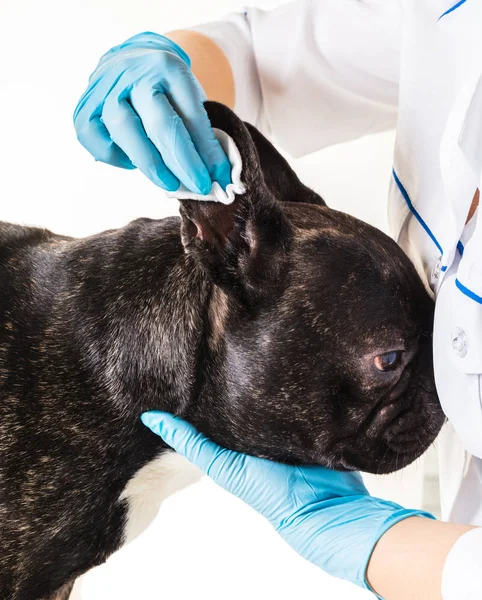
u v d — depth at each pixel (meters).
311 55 2.21
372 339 1.68
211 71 2.24
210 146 1.59
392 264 1.72
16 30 3.98
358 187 3.64
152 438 1.84
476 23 1.73
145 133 1.68
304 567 3.17
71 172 3.96
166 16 3.91
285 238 1.70
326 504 1.81
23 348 1.79
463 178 1.56
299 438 1.76
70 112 3.99
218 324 1.74
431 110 1.83
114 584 3.17
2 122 4.00
